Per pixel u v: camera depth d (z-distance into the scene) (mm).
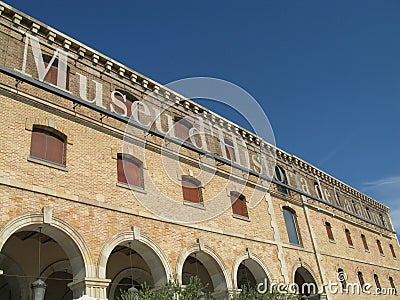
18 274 15656
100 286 13188
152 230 15883
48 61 16172
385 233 36969
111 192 15320
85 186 14602
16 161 13133
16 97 14203
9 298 17031
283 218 23750
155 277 15469
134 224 15398
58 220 13203
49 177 13711
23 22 15984
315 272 23750
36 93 14906
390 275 32719
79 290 13039
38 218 12773
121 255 18812
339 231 28953
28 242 16234
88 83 16984
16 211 12383
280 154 27094
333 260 26062
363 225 33188
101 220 14414
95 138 15938
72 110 15680
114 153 16281
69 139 15023
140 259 19375
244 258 19172
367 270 29562
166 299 12703
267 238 21328
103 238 14156
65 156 14680
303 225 25188
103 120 16641
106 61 18234
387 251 35188
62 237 13422
